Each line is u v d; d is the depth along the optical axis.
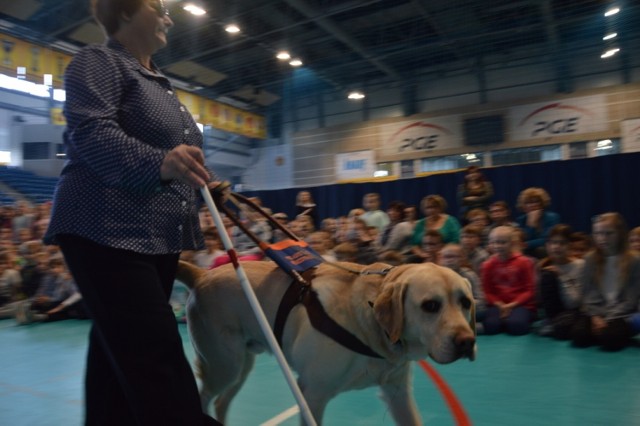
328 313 2.02
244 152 18.64
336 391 2.02
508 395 3.49
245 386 3.92
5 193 17.34
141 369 1.51
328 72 15.88
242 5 11.30
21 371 4.76
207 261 6.71
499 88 14.65
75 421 3.29
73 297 7.91
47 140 19.88
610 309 4.71
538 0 10.91
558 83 13.90
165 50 13.54
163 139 1.67
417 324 1.91
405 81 15.85
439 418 3.10
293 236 2.39
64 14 11.96
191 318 2.38
